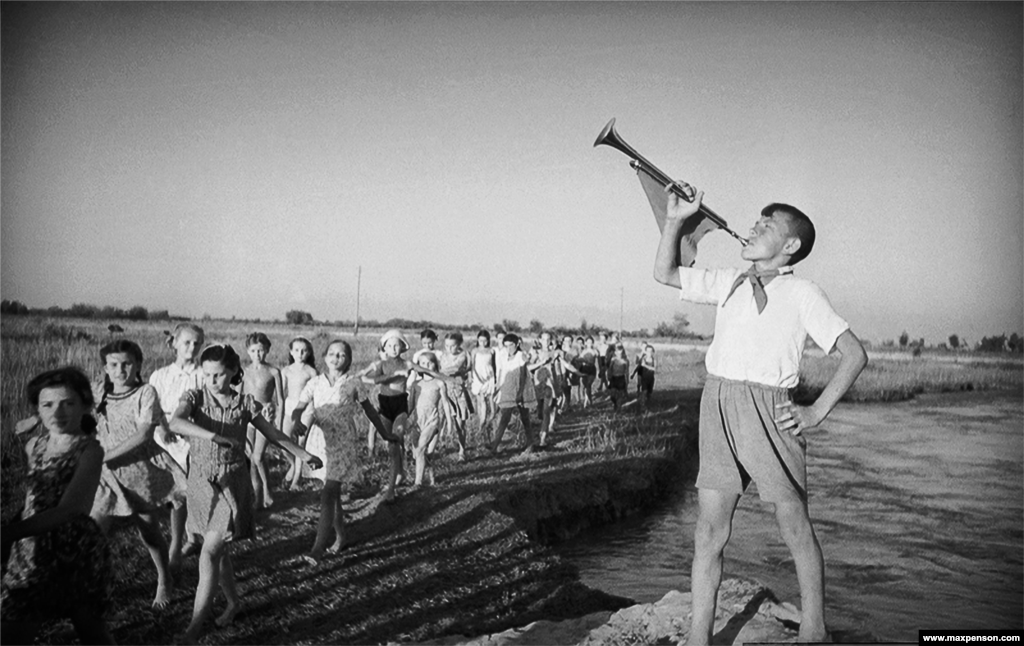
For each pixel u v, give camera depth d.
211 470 5.97
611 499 12.42
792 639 4.65
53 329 25.23
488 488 11.25
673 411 22.98
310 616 6.65
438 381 11.17
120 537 7.91
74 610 4.41
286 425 8.91
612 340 25.05
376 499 10.07
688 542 11.16
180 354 7.74
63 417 4.40
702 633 4.30
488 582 7.87
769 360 4.21
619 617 5.26
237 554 7.90
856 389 35.16
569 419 20.30
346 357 8.10
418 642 5.96
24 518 4.41
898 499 14.27
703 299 4.50
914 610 8.27
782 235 4.34
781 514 4.21
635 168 4.54
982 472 17.14
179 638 5.99
